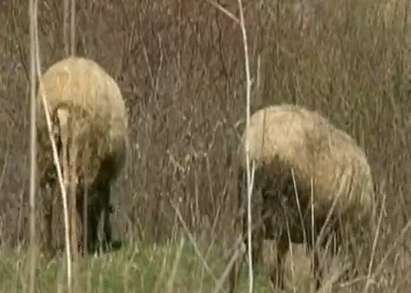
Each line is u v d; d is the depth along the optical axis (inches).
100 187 1370.6
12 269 797.2
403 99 1480.1
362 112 1435.8
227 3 1520.7
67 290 628.1
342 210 1160.2
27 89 1332.4
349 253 1095.6
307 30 1529.3
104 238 1270.9
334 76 1476.4
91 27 1569.9
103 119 1357.0
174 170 1305.4
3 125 1339.8
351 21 1566.2
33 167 562.6
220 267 813.9
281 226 1120.8
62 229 1249.4
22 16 1529.3
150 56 1552.7
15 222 1077.8
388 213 1237.7
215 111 1421.0
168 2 1567.4
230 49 1487.5
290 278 1085.8
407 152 1347.2
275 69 1462.8
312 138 1146.0
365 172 1188.5
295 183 1128.2
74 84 1341.0
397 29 1588.3
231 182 1157.7
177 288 705.0
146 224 1288.1
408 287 908.6
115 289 825.5
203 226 961.5
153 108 1472.7
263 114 1102.4
